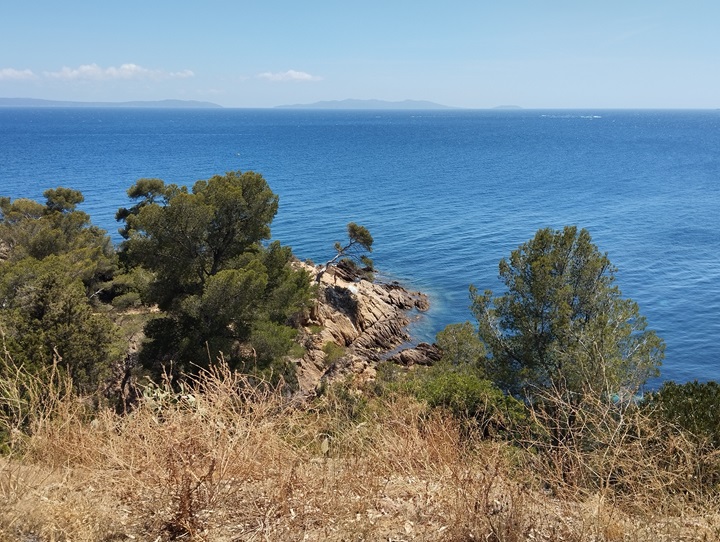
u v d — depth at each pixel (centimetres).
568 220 7244
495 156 15975
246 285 2091
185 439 409
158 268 2289
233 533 370
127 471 402
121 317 2814
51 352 1584
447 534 376
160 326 2202
